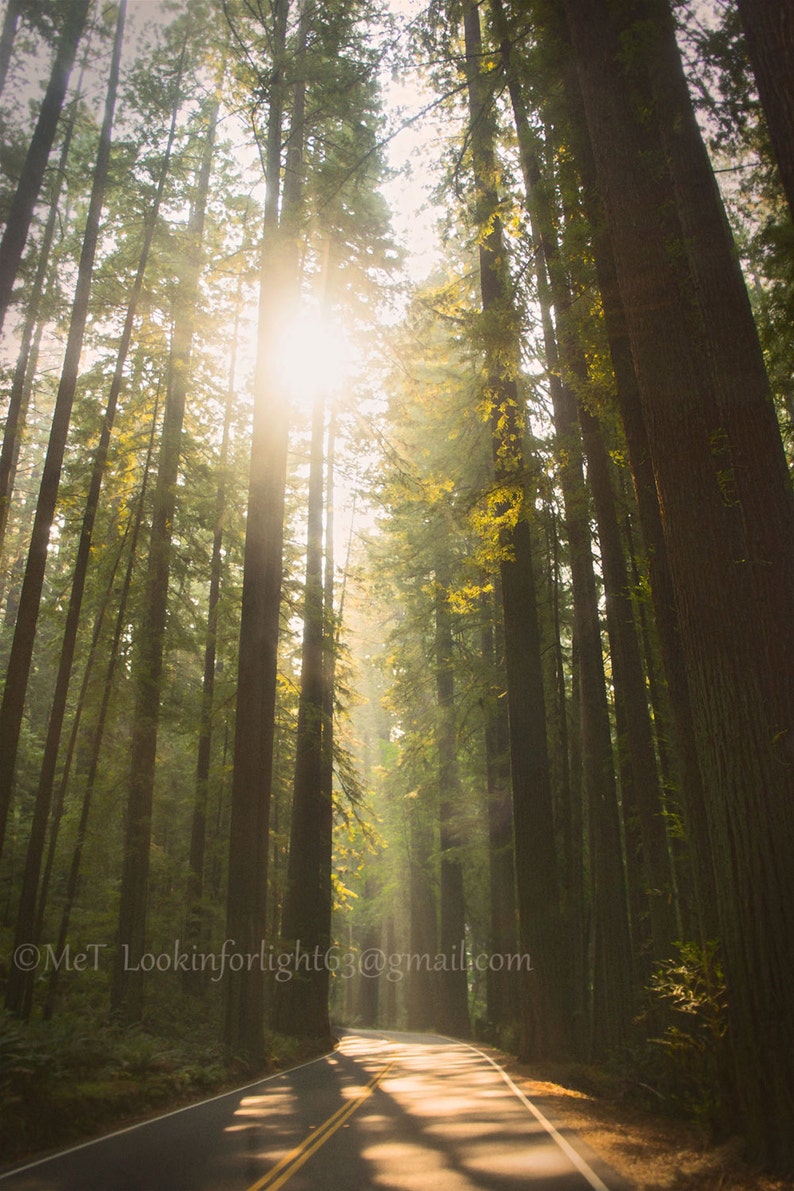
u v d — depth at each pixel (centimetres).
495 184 1409
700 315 861
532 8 1049
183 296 1834
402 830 3925
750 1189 605
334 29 1356
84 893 2167
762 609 723
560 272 1170
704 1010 849
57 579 2025
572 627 2452
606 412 1248
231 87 1853
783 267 938
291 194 2030
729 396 770
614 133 914
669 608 1015
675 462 816
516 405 1578
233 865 1653
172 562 2323
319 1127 909
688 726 974
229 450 2467
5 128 1494
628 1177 644
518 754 1666
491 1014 2888
